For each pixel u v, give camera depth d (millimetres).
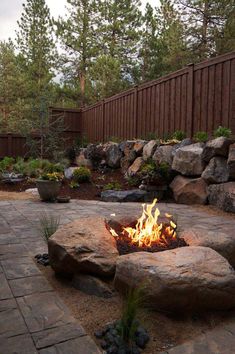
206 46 14820
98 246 2898
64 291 2762
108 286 2670
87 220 3510
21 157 13523
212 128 7426
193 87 7984
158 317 2350
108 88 17734
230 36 13383
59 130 13109
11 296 2635
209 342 2119
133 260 2494
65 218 5594
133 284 2402
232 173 6277
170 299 2281
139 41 20766
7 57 24172
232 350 2031
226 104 6992
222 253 3006
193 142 7730
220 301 2391
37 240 4215
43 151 13336
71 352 1946
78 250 2803
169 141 8406
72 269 2846
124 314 2109
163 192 7797
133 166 9281
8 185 9875
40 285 2850
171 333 2211
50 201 7473
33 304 2508
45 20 21562
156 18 20047
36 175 10633
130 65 20953
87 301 2574
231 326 2324
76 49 20703
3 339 2055
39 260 3402
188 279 2281
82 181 9398
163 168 7645
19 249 3838
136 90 10469
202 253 2613
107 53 20734
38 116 12820
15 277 3014
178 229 3510
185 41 15227
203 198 6844
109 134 12375
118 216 3807
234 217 5754
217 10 14211
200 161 7094
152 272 2332
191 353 1997
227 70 6957
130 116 10883
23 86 22078
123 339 2059
